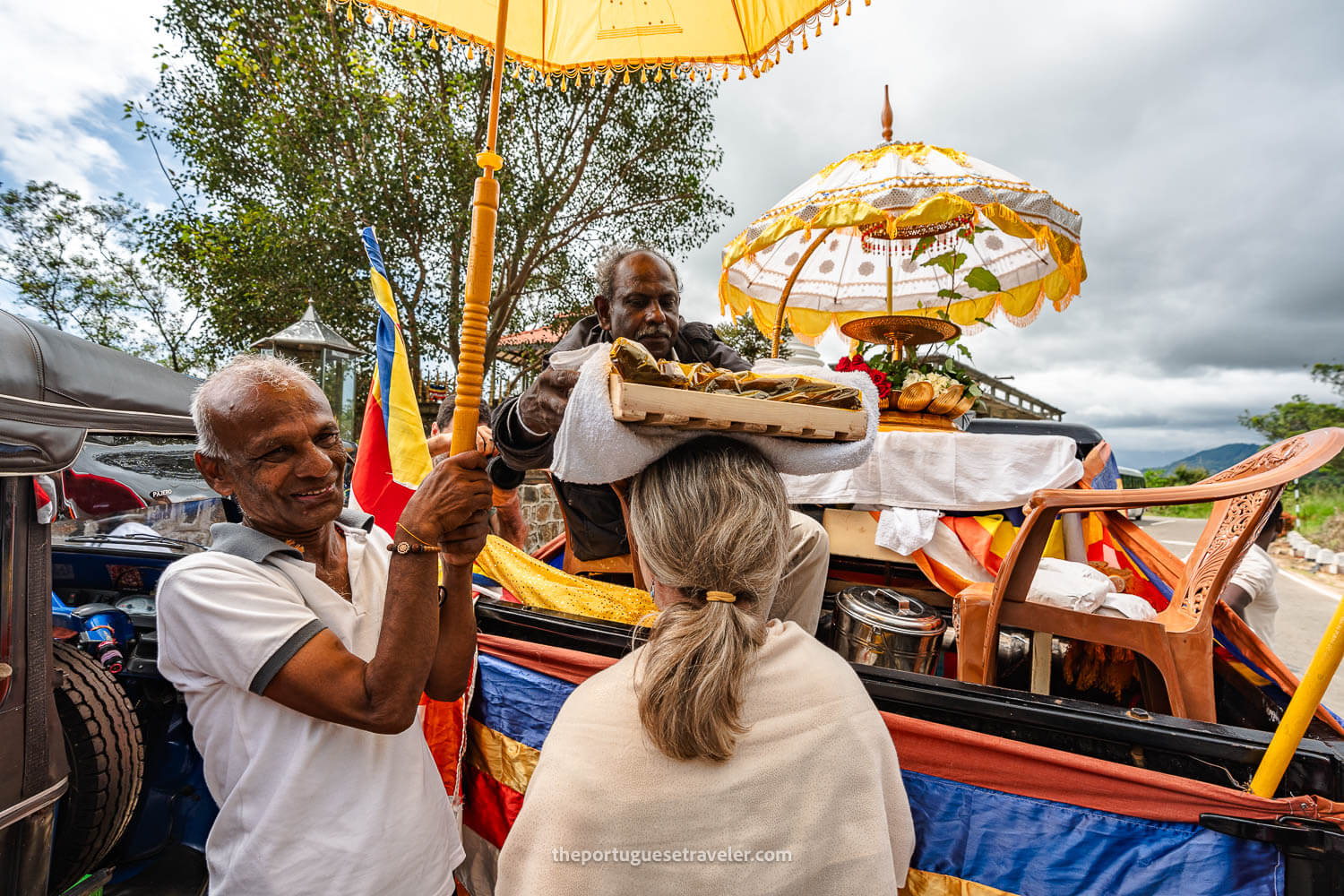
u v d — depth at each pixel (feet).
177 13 27.89
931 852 3.66
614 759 2.50
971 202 8.41
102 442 10.46
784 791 2.43
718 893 2.31
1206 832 3.13
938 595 7.36
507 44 5.08
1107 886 3.29
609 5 5.17
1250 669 5.58
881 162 9.53
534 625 5.18
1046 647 5.14
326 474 4.05
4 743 5.03
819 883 2.36
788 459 3.20
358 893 3.76
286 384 4.04
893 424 7.50
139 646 7.94
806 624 5.31
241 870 3.69
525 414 3.56
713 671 2.43
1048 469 6.39
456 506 3.36
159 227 29.40
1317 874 2.94
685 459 2.95
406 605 3.34
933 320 7.43
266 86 27.81
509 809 5.30
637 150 35.32
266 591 3.72
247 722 3.78
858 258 13.87
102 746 6.20
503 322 33.09
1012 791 3.51
